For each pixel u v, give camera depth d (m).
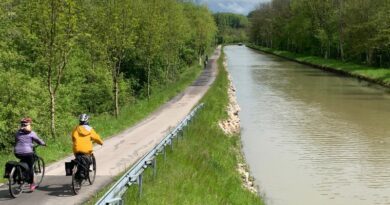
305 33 124.94
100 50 33.97
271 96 53.78
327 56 112.75
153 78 54.88
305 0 120.88
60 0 23.59
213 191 16.69
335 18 102.25
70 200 12.86
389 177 23.53
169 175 16.28
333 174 24.11
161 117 32.84
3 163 17.80
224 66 87.88
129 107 39.66
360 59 93.00
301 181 22.97
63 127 30.58
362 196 20.91
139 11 38.88
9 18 27.11
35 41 28.67
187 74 67.69
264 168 25.17
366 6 85.00
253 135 33.56
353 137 32.50
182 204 13.80
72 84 37.56
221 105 39.50
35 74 33.25
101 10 32.66
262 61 120.06
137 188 13.91
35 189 13.95
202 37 83.62
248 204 17.16
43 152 19.25
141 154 20.20
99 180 15.27
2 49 29.42
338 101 49.09
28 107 28.83
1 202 12.52
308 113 42.25
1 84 27.11
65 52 24.86
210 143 25.45
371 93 55.19
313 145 30.28
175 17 49.91
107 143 23.03
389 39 74.12
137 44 41.12
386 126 36.16
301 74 81.69
